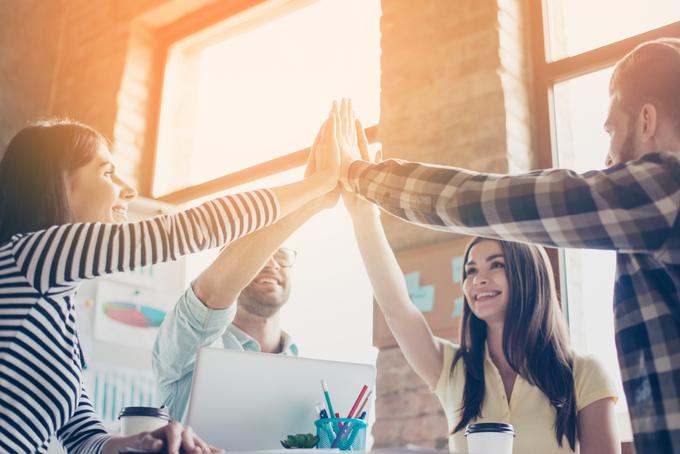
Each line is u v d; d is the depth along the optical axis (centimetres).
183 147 403
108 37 430
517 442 172
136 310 280
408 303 198
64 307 127
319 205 179
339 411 142
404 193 146
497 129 274
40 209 135
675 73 130
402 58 308
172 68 423
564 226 122
